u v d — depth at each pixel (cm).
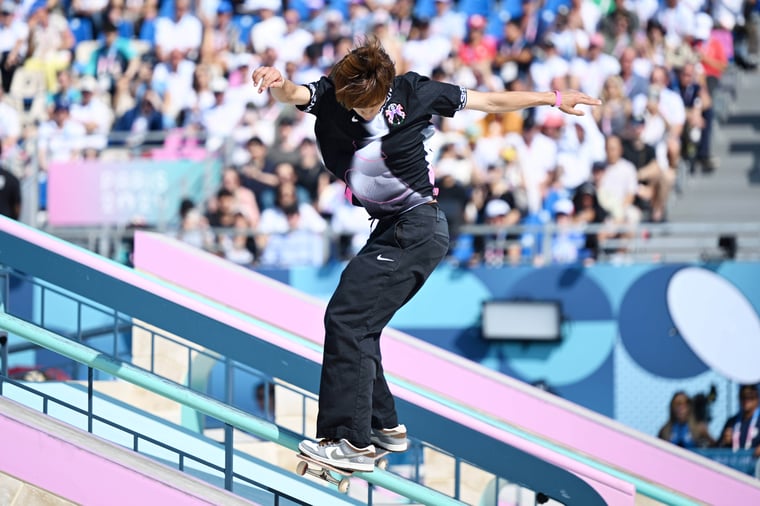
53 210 3344
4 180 3312
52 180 3347
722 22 4291
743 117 4241
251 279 2198
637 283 3247
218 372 3056
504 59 4066
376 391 1248
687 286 3250
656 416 3244
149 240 2214
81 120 3975
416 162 1198
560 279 3247
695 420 3238
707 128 4038
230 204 3441
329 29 4112
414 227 1198
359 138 1176
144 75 4038
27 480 1255
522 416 2131
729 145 4169
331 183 3525
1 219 1484
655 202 3659
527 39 4116
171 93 3984
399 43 4134
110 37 4153
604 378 3241
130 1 4200
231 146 3612
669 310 3250
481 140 3662
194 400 1316
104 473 1257
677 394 3241
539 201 3581
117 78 4072
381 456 1291
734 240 3384
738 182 4034
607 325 3244
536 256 3478
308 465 1238
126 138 3741
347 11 4275
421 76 1202
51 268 1464
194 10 4159
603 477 1385
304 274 3234
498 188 3500
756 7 4350
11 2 4169
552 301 3219
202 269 2200
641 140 3816
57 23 4172
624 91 3925
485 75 4031
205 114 3947
